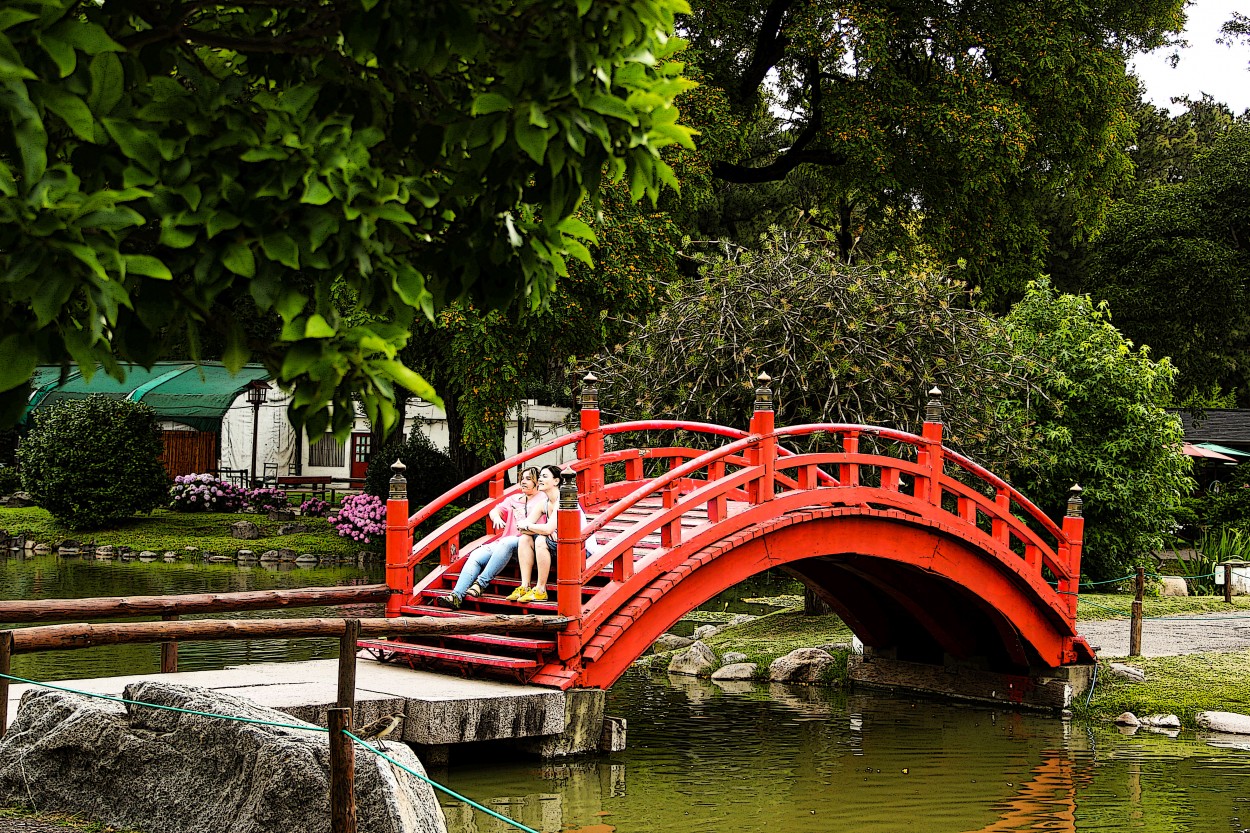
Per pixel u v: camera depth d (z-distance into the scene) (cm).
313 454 3934
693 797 934
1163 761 1099
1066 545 1406
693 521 1223
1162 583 2145
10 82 267
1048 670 1384
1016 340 2055
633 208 2183
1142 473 2038
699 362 1736
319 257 327
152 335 326
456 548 1227
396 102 380
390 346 324
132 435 2948
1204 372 3456
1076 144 2466
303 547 2750
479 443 2222
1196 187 3275
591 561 1055
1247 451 3472
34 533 2859
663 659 1680
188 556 2697
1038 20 2359
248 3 361
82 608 821
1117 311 3281
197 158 322
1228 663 1470
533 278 404
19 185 279
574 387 2202
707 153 2270
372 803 548
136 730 634
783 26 2517
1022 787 995
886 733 1217
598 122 349
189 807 595
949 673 1456
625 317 2178
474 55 351
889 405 1705
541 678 1019
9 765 664
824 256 1856
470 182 375
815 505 1252
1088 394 2033
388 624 873
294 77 392
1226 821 899
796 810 905
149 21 354
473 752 1036
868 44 2284
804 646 1673
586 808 887
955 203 2467
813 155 2688
